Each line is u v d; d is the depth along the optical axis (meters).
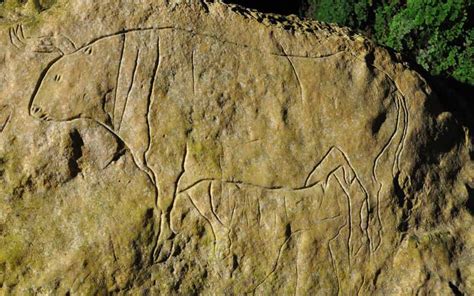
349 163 4.95
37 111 4.43
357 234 4.94
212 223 4.66
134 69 4.59
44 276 4.36
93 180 4.49
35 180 4.41
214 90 4.73
